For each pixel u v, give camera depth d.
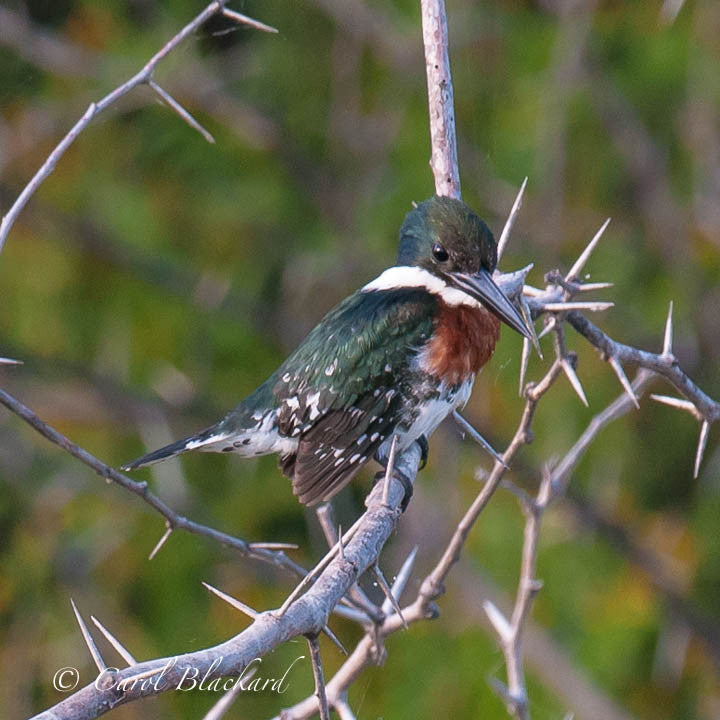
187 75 12.63
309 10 13.37
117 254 12.45
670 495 13.43
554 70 12.79
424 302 6.93
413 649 11.98
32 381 12.52
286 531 13.02
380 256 13.11
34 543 12.35
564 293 5.66
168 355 13.02
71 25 13.06
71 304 12.85
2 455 12.58
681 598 12.18
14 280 12.73
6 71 13.17
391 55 13.48
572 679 11.60
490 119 13.39
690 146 13.57
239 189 13.11
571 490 11.82
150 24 12.98
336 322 7.12
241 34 13.25
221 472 13.12
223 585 12.37
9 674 11.84
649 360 5.79
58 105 12.95
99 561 12.21
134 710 11.34
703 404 5.90
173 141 12.96
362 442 6.92
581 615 12.33
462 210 6.83
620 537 12.03
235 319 12.89
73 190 12.98
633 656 12.30
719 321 13.48
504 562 12.41
